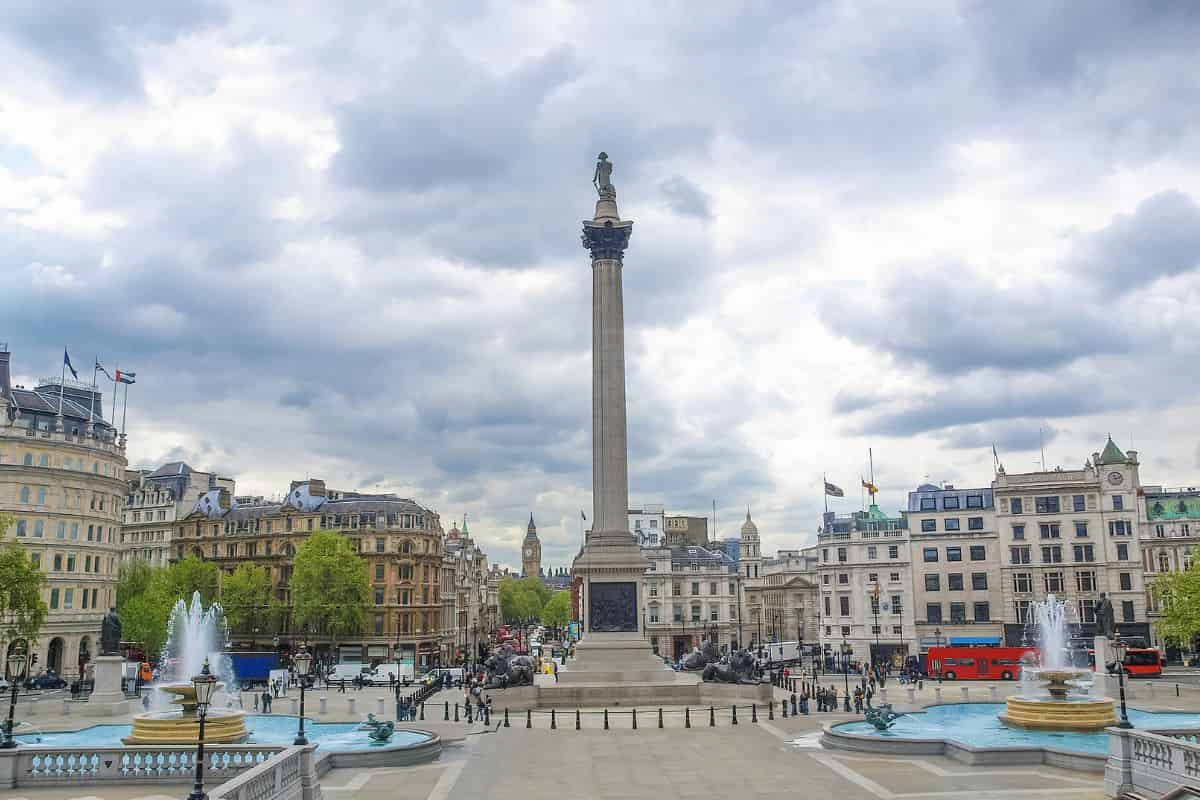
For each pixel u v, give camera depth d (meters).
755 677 84.56
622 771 47.78
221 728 53.25
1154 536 130.50
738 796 41.09
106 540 125.12
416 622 155.25
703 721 69.12
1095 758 45.53
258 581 152.88
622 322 99.56
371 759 49.88
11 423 115.19
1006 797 39.88
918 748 51.50
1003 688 90.69
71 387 142.00
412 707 75.12
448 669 116.25
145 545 180.00
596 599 91.56
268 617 155.50
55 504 117.31
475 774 47.34
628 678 87.06
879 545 141.50
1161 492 137.12
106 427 132.00
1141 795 36.56
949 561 137.25
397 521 156.38
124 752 39.88
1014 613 130.88
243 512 169.38
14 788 38.84
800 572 191.25
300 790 37.66
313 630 151.88
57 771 39.59
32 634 90.25
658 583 179.38
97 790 38.53
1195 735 40.03
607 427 96.44
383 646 150.50
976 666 105.44
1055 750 47.72
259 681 104.06
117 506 128.88
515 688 80.56
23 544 112.81
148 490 182.38
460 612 193.38
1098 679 84.31
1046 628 120.00
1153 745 37.75
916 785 42.91
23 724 66.94
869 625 140.12
